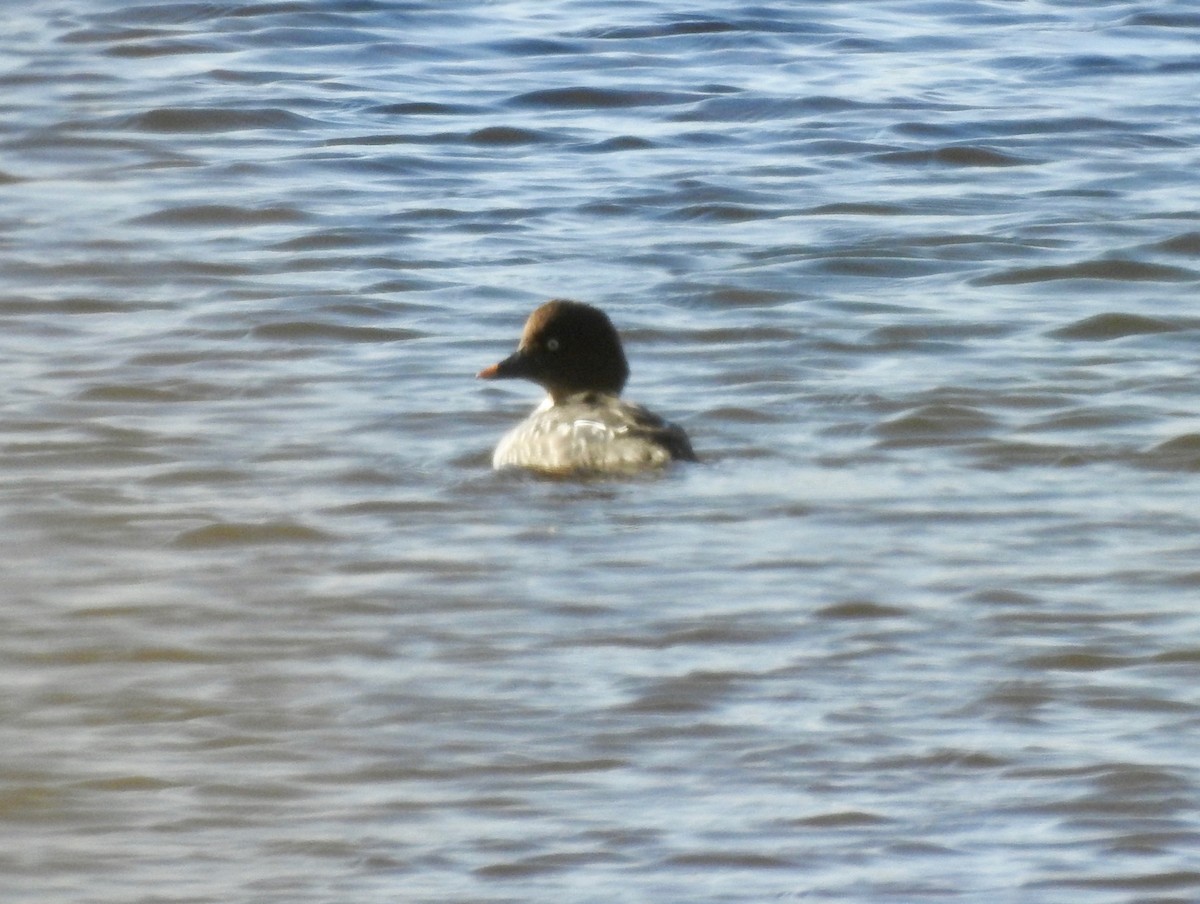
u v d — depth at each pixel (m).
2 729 12.59
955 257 23.94
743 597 14.51
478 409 18.86
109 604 14.45
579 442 17.03
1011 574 14.91
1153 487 16.80
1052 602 14.40
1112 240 24.42
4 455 17.53
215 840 11.41
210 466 17.30
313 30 34.41
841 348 20.75
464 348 20.70
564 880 11.00
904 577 14.87
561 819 11.58
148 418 18.50
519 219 25.47
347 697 13.02
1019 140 29.02
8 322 21.34
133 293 22.39
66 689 13.13
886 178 27.34
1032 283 23.11
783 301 22.36
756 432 18.23
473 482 16.91
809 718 12.68
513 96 31.06
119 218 25.23
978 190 26.78
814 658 13.51
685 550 15.38
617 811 11.65
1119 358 20.34
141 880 11.04
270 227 25.05
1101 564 15.10
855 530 15.80
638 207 26.03
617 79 31.97
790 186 26.97
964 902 10.76
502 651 13.66
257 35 34.09
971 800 11.72
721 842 11.32
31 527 15.94
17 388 19.27
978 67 32.97
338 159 27.86
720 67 32.84
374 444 17.88
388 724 12.66
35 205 25.75
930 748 12.30
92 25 34.56
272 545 15.58
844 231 24.88
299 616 14.25
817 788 11.88
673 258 23.91
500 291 22.62
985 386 19.39
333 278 22.98
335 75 32.12
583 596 14.55
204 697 13.02
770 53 33.62
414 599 14.53
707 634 13.89
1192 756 12.17
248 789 11.92
